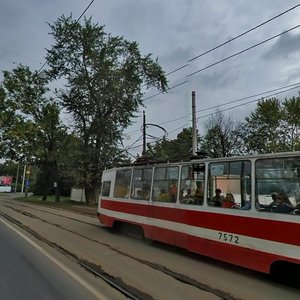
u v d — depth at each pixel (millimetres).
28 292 7949
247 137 50562
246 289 8633
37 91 48000
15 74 47562
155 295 7973
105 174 18641
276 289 8688
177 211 12680
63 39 40562
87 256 11883
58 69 41188
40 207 35906
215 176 11164
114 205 17109
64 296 7695
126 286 8562
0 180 122938
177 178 12898
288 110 46906
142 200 14859
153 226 13984
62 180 52062
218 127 52312
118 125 41375
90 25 40281
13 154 48531
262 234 9445
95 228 19156
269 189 9453
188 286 8750
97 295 7789
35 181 91688
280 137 47906
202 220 11445
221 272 10172
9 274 9430
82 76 40344
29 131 47219
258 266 9461
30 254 12000
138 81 41312
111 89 40312
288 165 9062
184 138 56906
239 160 10359
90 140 40875
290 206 8898
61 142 48469
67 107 41281
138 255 12352
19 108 47875
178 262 11367
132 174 15891
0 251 12430
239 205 10227
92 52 40312
